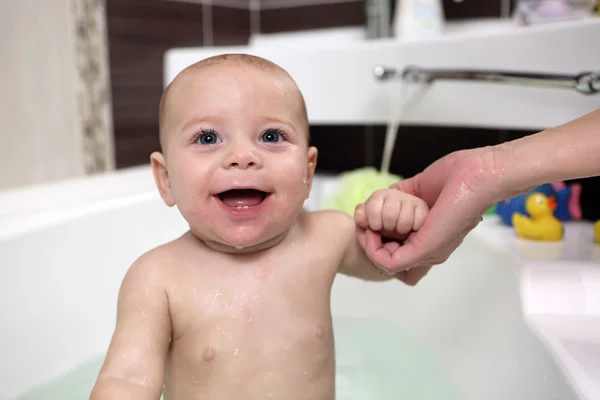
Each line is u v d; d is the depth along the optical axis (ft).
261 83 2.04
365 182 4.22
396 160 5.70
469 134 5.27
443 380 3.05
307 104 4.76
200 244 2.22
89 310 3.54
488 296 3.01
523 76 3.22
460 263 3.46
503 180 1.81
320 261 2.29
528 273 2.72
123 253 3.85
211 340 2.08
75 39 4.79
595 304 2.51
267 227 1.99
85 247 3.59
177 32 5.69
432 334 3.38
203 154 1.99
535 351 2.28
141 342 1.95
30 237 3.26
